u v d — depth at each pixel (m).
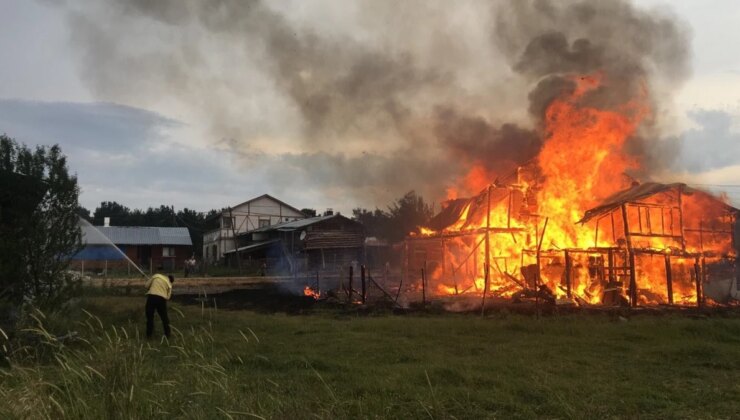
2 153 10.73
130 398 4.51
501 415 5.96
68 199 10.93
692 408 6.28
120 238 56.78
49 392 4.95
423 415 5.86
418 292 24.31
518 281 21.66
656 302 19.61
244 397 5.46
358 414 5.88
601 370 8.23
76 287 10.91
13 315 8.39
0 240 9.81
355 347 10.29
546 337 11.62
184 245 58.28
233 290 28.59
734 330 12.41
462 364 8.46
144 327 12.58
